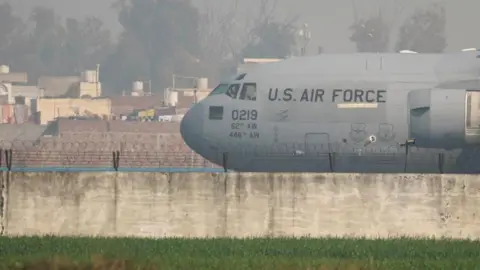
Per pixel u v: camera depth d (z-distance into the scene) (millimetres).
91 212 164500
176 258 127875
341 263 124000
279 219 162500
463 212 161500
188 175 163625
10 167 170875
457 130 198125
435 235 161500
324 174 162625
